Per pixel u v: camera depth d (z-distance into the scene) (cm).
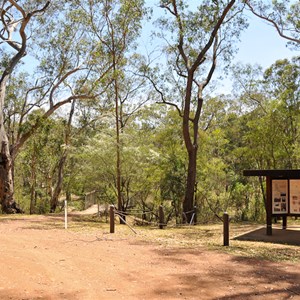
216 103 3167
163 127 2517
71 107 2883
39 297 633
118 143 1914
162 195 2234
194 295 673
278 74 2669
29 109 2734
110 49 1888
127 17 1833
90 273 793
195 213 1992
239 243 1211
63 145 2591
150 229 1600
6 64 2288
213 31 1972
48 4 2278
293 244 1206
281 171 1315
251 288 719
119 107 2627
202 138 2478
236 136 3262
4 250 945
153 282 741
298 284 754
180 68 2197
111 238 1263
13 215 2119
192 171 2009
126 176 2138
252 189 2448
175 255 993
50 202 2842
